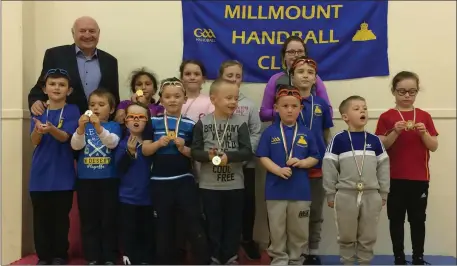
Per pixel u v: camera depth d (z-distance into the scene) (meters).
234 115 2.92
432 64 3.50
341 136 2.85
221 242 2.82
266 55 3.55
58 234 2.93
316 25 3.53
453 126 3.47
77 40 3.19
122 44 3.62
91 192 2.85
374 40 3.50
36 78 3.57
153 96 3.43
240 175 2.88
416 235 2.99
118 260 2.97
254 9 3.56
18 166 3.33
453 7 3.50
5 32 3.36
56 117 2.93
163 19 3.61
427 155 3.01
